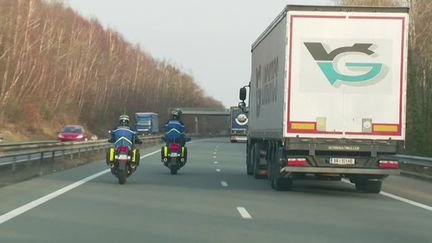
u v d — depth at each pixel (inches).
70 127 1878.7
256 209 532.1
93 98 3597.4
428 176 909.2
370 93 629.0
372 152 631.2
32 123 2662.4
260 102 832.3
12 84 2453.2
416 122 1497.3
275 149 705.0
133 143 761.0
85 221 449.4
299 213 512.4
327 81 628.4
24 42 2630.4
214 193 661.9
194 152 1827.0
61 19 3577.8
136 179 824.9
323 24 627.5
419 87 1664.6
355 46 627.8
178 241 377.4
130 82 4426.7
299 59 627.8
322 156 633.6
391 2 2321.6
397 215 514.0
